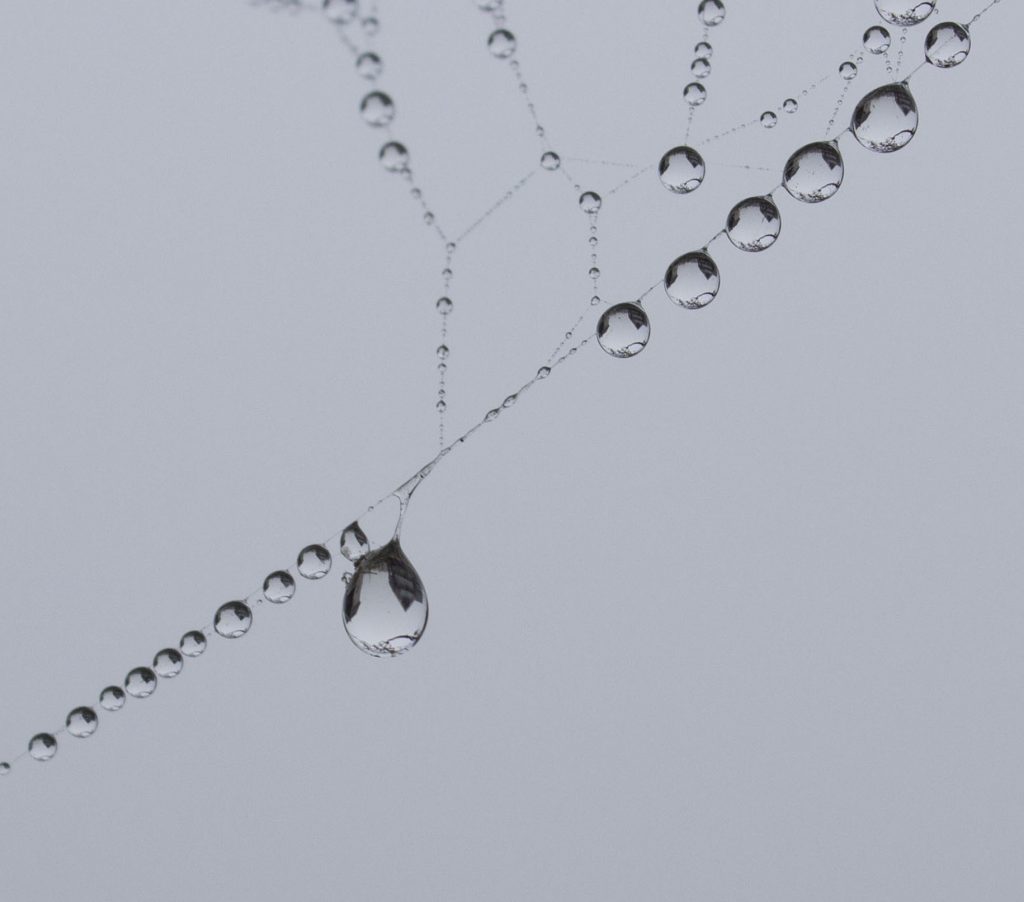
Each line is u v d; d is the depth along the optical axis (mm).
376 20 152
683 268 158
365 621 153
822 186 156
